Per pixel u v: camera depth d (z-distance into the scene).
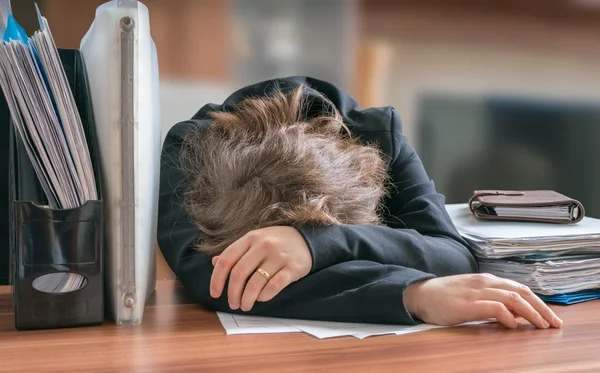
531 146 1.50
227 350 0.56
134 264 0.64
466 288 0.66
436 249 0.76
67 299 0.63
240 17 1.25
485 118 1.45
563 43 1.50
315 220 0.69
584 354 0.56
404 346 0.57
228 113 0.85
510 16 1.45
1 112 0.79
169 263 0.78
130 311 0.65
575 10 1.49
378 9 1.34
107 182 0.64
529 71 1.48
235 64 1.26
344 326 0.64
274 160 0.72
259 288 0.65
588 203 1.55
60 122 0.62
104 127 0.64
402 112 1.39
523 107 1.48
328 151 0.76
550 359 0.54
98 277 0.63
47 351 0.55
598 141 1.54
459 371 0.50
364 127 0.90
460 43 1.41
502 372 0.50
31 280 0.61
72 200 0.62
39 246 0.61
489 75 1.45
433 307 0.65
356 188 0.75
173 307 0.74
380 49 1.35
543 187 1.51
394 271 0.66
